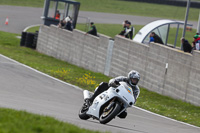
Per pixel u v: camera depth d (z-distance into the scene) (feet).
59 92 186.39
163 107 182.70
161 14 641.40
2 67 236.02
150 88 237.25
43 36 363.15
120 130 100.83
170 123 146.51
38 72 241.55
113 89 103.30
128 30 285.84
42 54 351.05
